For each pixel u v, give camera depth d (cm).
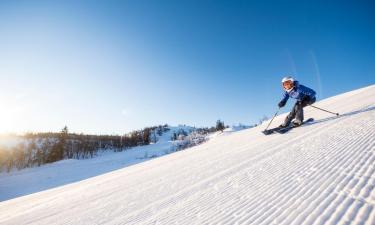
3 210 1148
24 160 10775
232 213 304
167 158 1364
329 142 540
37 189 5619
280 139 757
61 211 631
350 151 433
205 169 641
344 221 215
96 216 474
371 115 720
